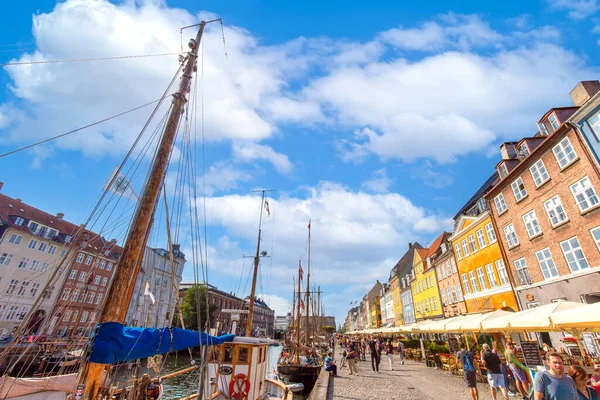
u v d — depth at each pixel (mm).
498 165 24344
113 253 39500
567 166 17328
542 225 19297
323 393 11875
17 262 37000
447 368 19016
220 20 8617
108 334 4793
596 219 15555
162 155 6469
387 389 13273
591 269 15641
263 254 28156
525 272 20828
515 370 10625
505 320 10906
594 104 15664
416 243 56594
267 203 29922
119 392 9766
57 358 13250
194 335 6336
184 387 22469
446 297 34219
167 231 6527
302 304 36844
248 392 11250
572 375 5316
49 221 44031
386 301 69562
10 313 34219
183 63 8031
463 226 29688
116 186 6668
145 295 9484
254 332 108562
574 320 7852
